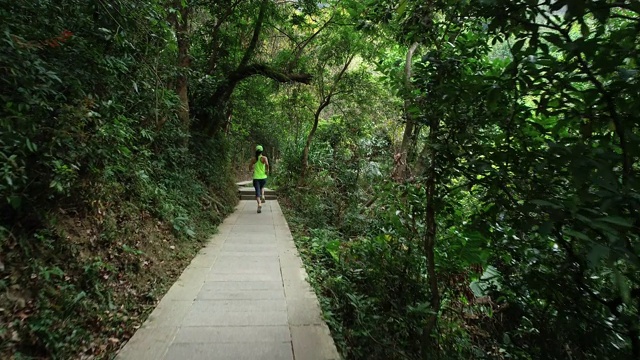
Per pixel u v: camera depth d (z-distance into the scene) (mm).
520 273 2396
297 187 11914
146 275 3891
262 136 22062
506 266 2545
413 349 3191
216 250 5387
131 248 3877
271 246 5746
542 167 1708
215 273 4305
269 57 13461
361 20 2943
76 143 3293
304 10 9422
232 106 11602
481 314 3625
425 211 3064
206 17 10500
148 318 3035
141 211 4781
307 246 6141
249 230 6992
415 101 2512
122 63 3885
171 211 5449
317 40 11164
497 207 1973
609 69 1445
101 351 2605
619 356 1854
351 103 11828
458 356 3158
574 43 1424
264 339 2764
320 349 2660
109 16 3287
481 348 3402
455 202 2672
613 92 1495
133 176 4785
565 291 2025
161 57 5348
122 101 4766
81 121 3209
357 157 9867
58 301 2662
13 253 2631
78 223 3453
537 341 2475
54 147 3035
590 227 1319
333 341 2795
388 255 3619
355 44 9953
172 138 6898
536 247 2127
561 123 1771
